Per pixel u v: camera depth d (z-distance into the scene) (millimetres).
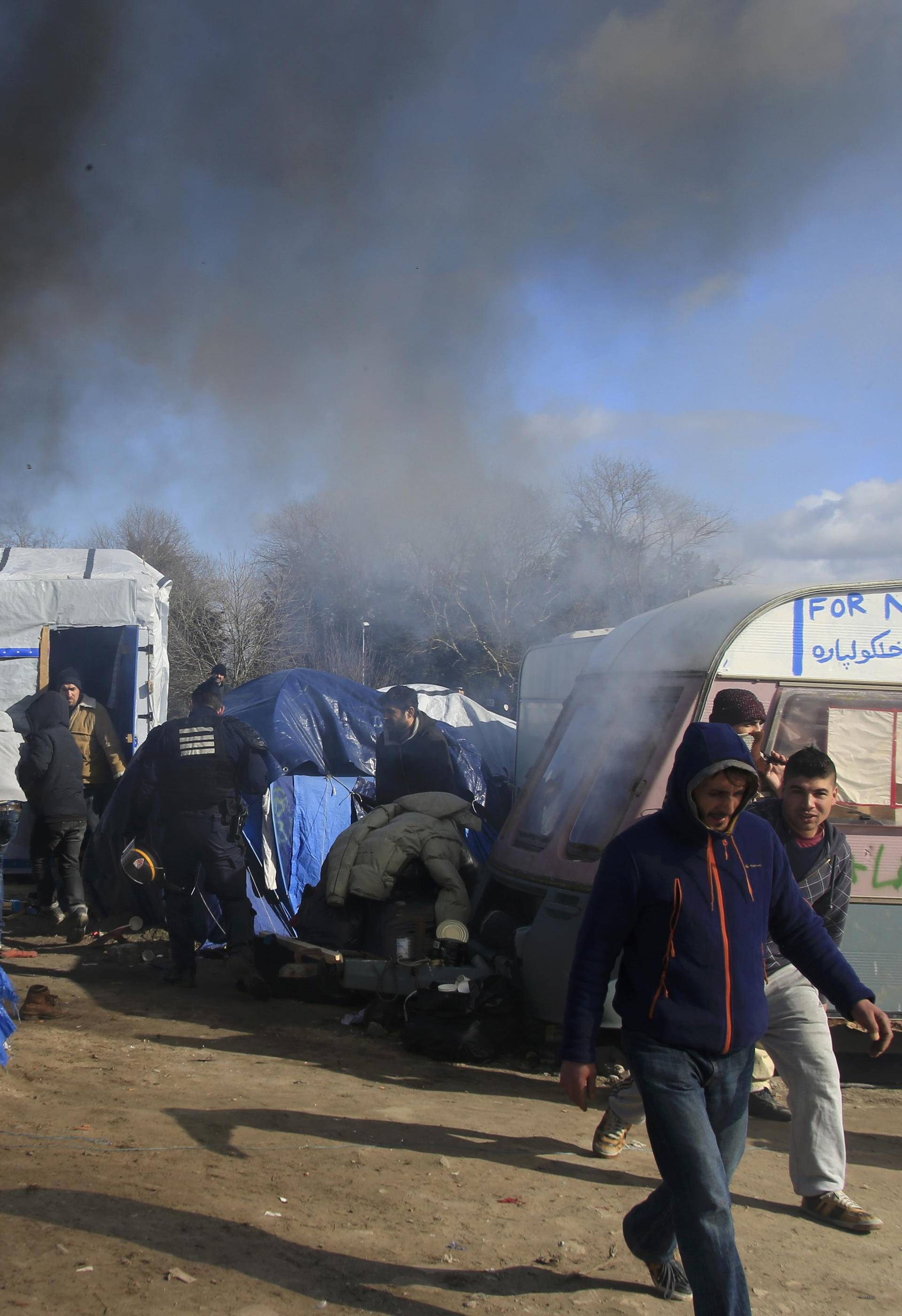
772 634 5676
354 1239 3141
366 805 8594
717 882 2738
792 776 3869
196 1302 2637
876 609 5855
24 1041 5355
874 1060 6043
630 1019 2762
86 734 9586
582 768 6219
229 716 7891
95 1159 3582
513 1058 5703
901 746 5781
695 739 2770
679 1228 2582
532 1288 2945
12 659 10695
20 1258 2760
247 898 7020
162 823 7035
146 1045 5504
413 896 6820
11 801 7613
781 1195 3809
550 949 5559
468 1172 3826
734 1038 2703
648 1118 2688
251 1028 6078
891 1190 3982
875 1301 3004
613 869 2777
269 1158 3791
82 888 8359
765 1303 2928
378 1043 5902
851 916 5578
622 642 6617
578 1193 3701
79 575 11195
